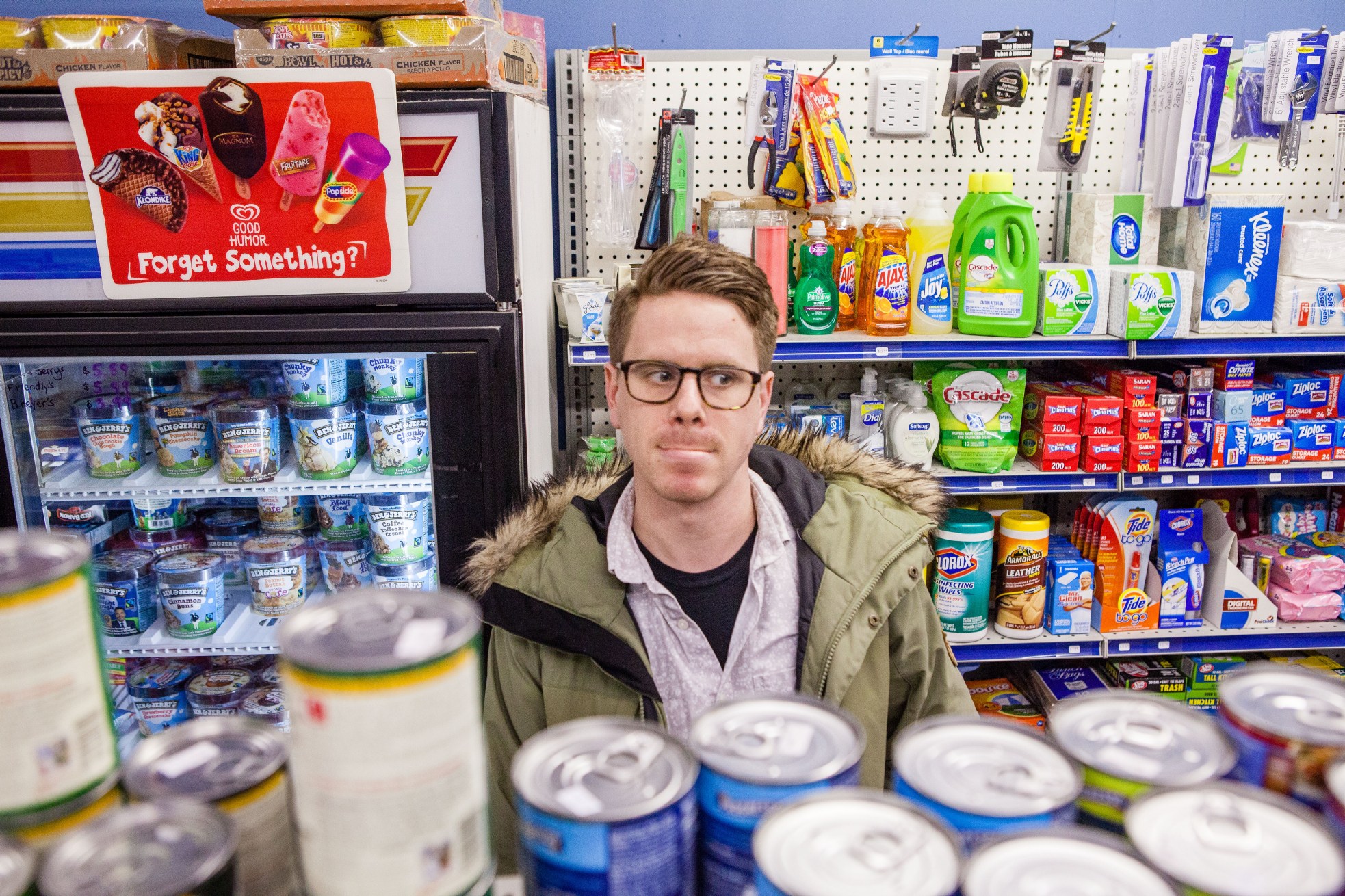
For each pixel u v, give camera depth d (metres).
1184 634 2.70
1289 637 2.75
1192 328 2.53
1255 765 0.67
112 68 1.77
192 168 1.81
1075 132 2.61
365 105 1.78
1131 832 0.59
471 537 1.99
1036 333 2.53
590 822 0.58
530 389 2.14
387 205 1.84
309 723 0.54
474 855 0.59
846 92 2.76
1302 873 0.55
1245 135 2.52
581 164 2.82
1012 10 2.97
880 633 1.35
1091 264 2.61
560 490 1.48
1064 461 2.58
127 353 1.88
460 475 1.97
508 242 1.88
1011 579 2.66
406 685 0.53
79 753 0.61
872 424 2.64
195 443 2.16
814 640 1.28
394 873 0.55
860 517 1.36
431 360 1.91
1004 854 0.57
